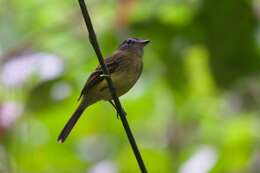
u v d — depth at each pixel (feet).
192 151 52.11
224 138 51.21
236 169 49.98
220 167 49.55
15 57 44.50
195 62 47.11
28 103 43.42
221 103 51.83
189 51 46.68
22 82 43.68
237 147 50.34
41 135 47.01
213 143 51.80
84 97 34.22
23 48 45.11
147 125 54.03
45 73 43.52
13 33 53.93
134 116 49.37
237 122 51.49
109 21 45.96
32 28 53.26
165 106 50.57
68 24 47.62
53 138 46.60
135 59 34.96
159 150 49.93
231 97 50.62
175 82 47.03
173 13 45.11
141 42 35.50
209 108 52.16
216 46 44.39
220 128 52.42
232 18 44.11
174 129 53.52
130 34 45.24
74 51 45.34
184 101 48.32
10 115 43.55
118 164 50.31
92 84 33.71
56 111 44.24
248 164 50.16
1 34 54.03
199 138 53.01
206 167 48.85
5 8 54.39
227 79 44.50
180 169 48.88
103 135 50.70
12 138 44.83
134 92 48.01
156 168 49.32
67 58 44.68
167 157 49.44
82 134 49.57
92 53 44.91
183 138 53.36
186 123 53.36
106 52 45.24
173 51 45.88
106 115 49.57
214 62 44.47
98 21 46.39
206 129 52.85
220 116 52.49
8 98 43.80
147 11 45.24
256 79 45.47
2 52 53.01
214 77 44.60
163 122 53.16
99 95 33.96
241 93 49.75
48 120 44.91
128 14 45.03
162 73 46.78
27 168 47.39
